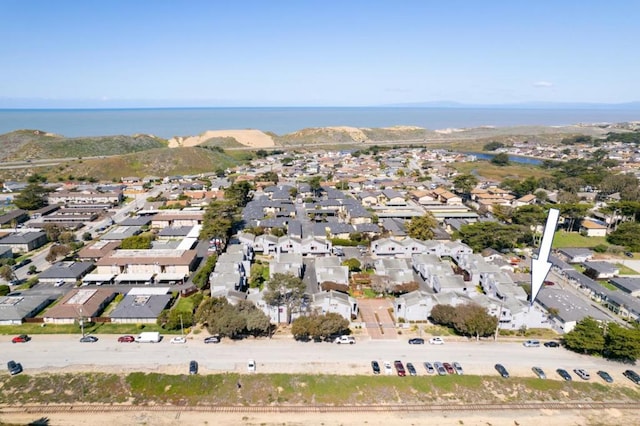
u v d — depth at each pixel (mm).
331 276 85938
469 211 147125
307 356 62594
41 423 50031
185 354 62531
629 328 69500
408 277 86188
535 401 55000
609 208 129875
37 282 87250
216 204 127188
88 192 166500
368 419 51719
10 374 57219
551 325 73438
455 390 56250
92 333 68062
